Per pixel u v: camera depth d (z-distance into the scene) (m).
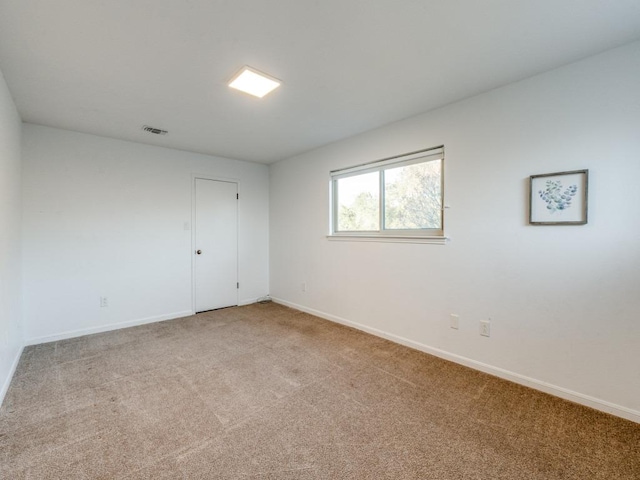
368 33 1.69
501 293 2.33
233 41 1.76
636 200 1.77
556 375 2.08
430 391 2.15
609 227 1.86
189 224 4.14
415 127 2.87
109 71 2.07
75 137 3.29
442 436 1.69
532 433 1.71
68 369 2.49
